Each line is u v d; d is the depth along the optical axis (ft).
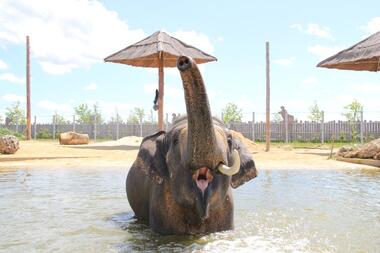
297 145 96.58
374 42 57.93
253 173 16.93
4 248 15.28
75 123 126.72
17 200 25.27
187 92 12.36
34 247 15.40
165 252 14.65
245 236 16.72
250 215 20.83
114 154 61.98
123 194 27.61
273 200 25.26
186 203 15.65
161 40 64.39
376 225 18.76
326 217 20.38
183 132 15.29
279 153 64.90
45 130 128.06
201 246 15.29
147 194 18.99
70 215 21.04
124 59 64.75
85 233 17.48
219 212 17.15
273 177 37.22
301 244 15.58
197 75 12.01
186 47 66.69
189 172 14.76
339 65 65.57
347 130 108.88
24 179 35.55
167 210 16.80
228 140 16.19
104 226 18.69
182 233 16.78
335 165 48.24
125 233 17.39
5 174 39.47
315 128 111.86
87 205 23.77
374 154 50.26
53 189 29.73
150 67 75.05
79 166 47.62
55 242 16.08
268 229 17.95
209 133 12.93
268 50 73.15
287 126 110.11
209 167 13.73
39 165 48.67
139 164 16.89
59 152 63.82
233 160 13.84
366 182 33.78
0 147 61.93
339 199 25.58
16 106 146.92
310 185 32.01
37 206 23.40
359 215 20.94
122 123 124.88
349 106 114.52
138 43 67.56
